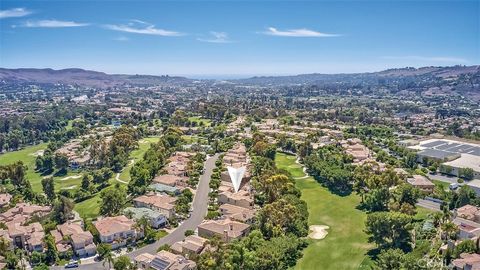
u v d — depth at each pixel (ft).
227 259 467.52
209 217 636.48
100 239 565.94
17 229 583.17
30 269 508.94
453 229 526.16
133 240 572.10
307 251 528.63
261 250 476.13
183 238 579.89
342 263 494.59
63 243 555.69
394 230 519.19
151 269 479.82
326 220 631.56
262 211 588.09
